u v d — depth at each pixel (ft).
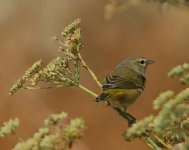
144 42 72.64
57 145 14.15
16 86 18.37
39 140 14.29
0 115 58.23
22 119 56.95
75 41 18.70
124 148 54.03
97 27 76.02
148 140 15.93
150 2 18.52
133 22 73.87
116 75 25.02
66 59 18.47
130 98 24.64
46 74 18.28
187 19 69.72
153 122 13.80
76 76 18.48
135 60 26.84
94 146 55.01
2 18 76.84
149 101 58.54
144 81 26.08
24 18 77.15
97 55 72.95
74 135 14.21
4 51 72.13
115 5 21.85
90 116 58.85
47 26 76.84
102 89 23.38
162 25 71.67
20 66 68.95
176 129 15.25
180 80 14.23
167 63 67.97
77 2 79.87
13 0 77.92
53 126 14.62
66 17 78.23
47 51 73.46
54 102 60.75
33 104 59.26
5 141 50.67
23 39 74.49
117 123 57.47
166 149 15.69
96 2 78.59
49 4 78.69
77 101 61.72
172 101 13.30
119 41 74.74
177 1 17.99
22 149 14.23
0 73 65.67
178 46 69.97
